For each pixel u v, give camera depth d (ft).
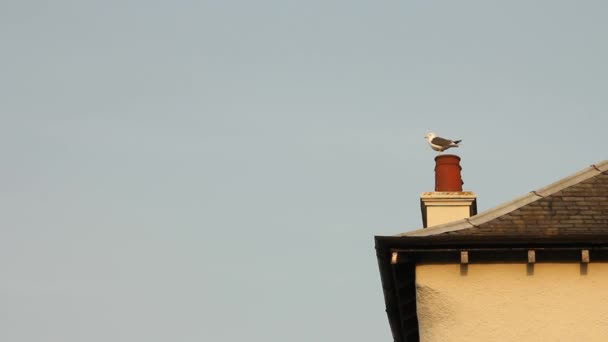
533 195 88.07
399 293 92.27
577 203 87.15
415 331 100.73
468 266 84.89
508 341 83.20
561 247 83.66
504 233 84.79
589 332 82.99
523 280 84.23
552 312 83.51
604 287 83.61
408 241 84.48
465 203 100.07
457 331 83.82
